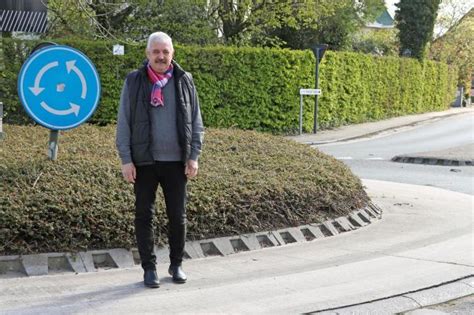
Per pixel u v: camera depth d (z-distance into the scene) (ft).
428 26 125.90
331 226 26.86
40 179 22.62
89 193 22.00
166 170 18.42
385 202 34.99
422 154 61.05
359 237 26.27
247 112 79.46
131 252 21.33
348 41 115.96
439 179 48.06
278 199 25.88
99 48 72.02
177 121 18.29
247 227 24.23
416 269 21.50
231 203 24.16
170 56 18.26
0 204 20.53
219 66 77.15
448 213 32.07
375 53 133.69
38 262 19.88
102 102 72.43
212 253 22.93
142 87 18.16
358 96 100.17
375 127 96.07
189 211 22.86
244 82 78.84
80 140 30.30
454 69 149.07
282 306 17.56
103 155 27.25
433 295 18.98
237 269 21.07
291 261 22.27
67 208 20.76
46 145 28.55
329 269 21.30
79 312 16.48
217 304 17.51
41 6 72.28
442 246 24.89
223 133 36.32
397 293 18.98
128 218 21.43
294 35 105.50
